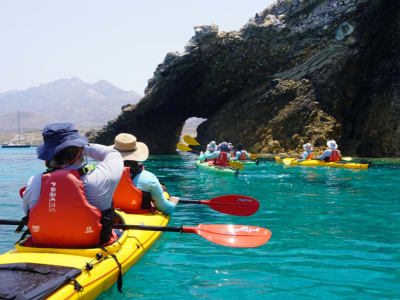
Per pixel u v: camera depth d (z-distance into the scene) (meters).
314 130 22.56
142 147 5.02
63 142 2.90
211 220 5.96
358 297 3.08
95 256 3.03
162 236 5.02
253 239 3.83
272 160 18.91
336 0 22.52
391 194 8.47
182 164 18.69
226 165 14.26
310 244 4.59
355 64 22.80
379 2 21.34
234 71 26.00
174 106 29.42
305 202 7.52
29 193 2.99
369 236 4.94
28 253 2.93
